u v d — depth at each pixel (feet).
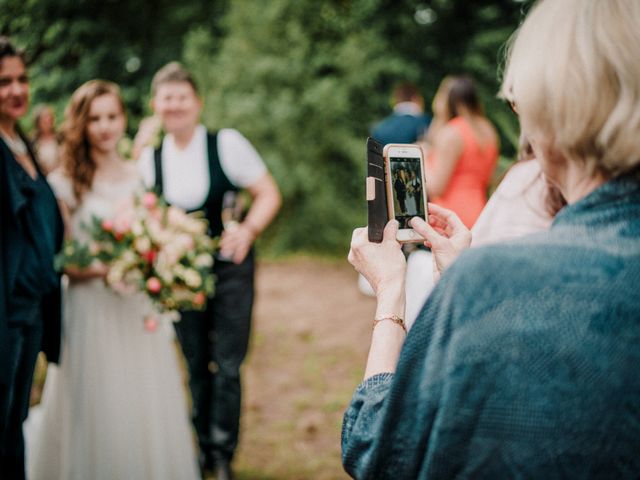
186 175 9.22
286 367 13.80
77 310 7.77
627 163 2.22
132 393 7.88
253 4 26.23
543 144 2.43
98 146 7.98
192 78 9.13
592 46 2.22
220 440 9.01
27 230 6.49
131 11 25.46
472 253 2.32
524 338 2.13
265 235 27.53
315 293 20.51
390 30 29.32
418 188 3.65
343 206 27.71
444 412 2.20
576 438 2.07
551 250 2.22
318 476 9.29
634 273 2.13
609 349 2.08
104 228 7.57
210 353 9.32
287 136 26.30
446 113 11.98
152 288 7.47
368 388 2.76
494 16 27.94
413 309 6.54
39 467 7.90
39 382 12.16
